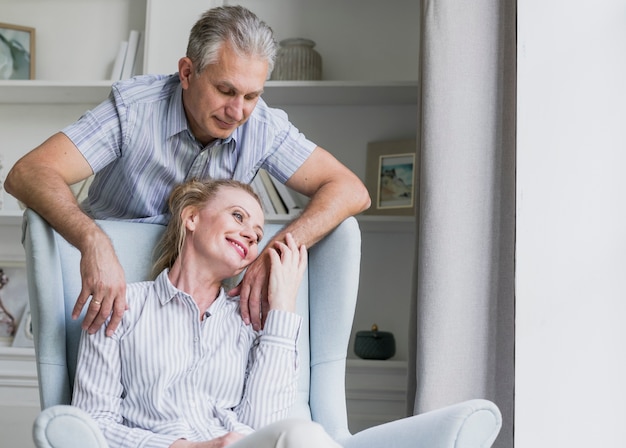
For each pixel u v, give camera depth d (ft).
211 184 5.23
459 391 7.29
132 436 4.42
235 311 5.14
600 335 6.37
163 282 4.96
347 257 5.53
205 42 5.45
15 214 10.13
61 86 10.20
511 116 7.66
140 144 5.82
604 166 6.51
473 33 7.69
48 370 4.93
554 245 6.48
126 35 11.02
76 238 4.95
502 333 7.48
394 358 10.37
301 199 10.31
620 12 6.64
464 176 7.52
